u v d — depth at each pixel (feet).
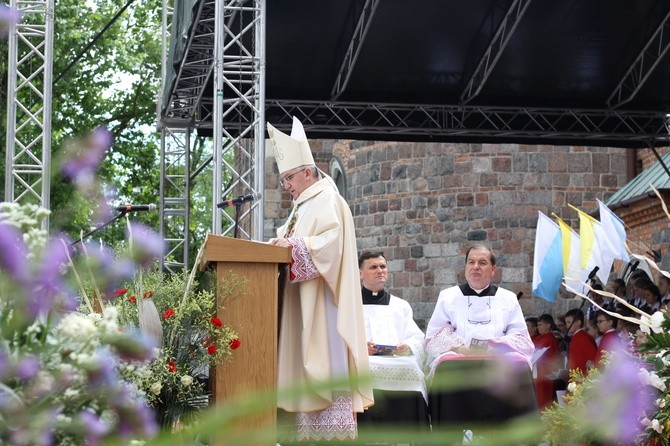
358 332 19.15
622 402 5.61
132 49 91.91
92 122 88.74
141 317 15.67
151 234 5.30
